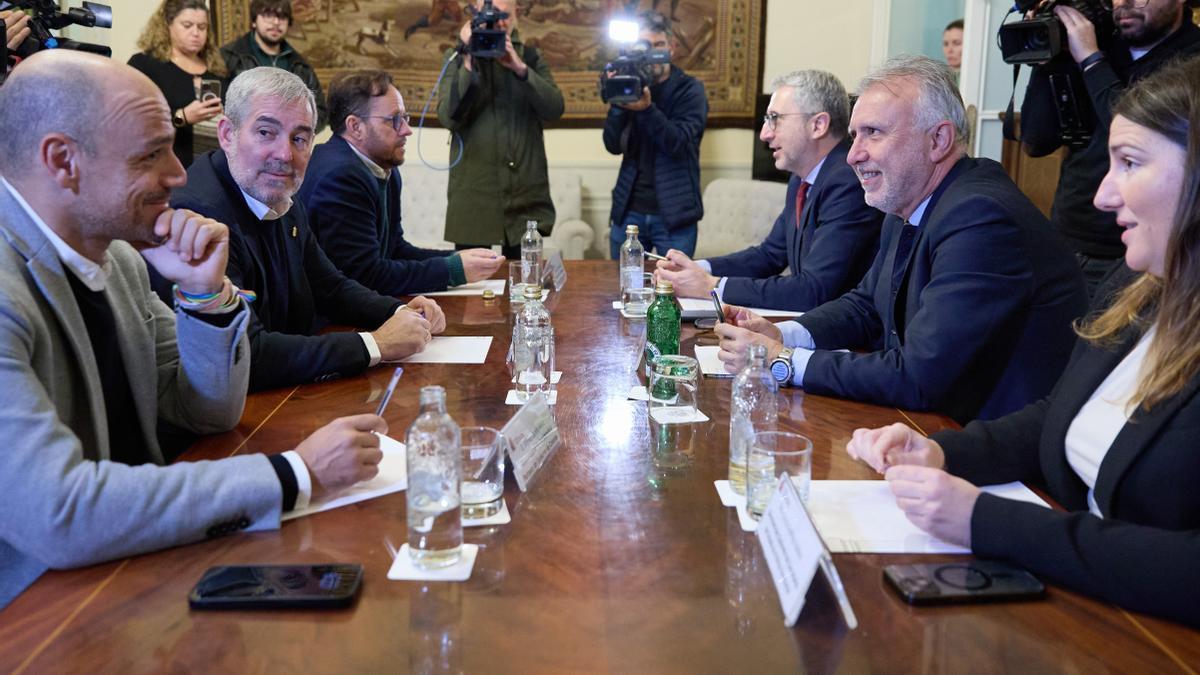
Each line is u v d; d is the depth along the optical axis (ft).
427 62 19.84
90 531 3.62
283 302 7.73
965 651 3.08
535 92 14.43
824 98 9.92
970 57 15.23
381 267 9.72
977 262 6.11
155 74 14.06
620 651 3.08
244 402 5.49
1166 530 3.46
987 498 3.76
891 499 4.27
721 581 3.56
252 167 7.24
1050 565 3.51
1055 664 3.00
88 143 4.35
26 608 3.35
